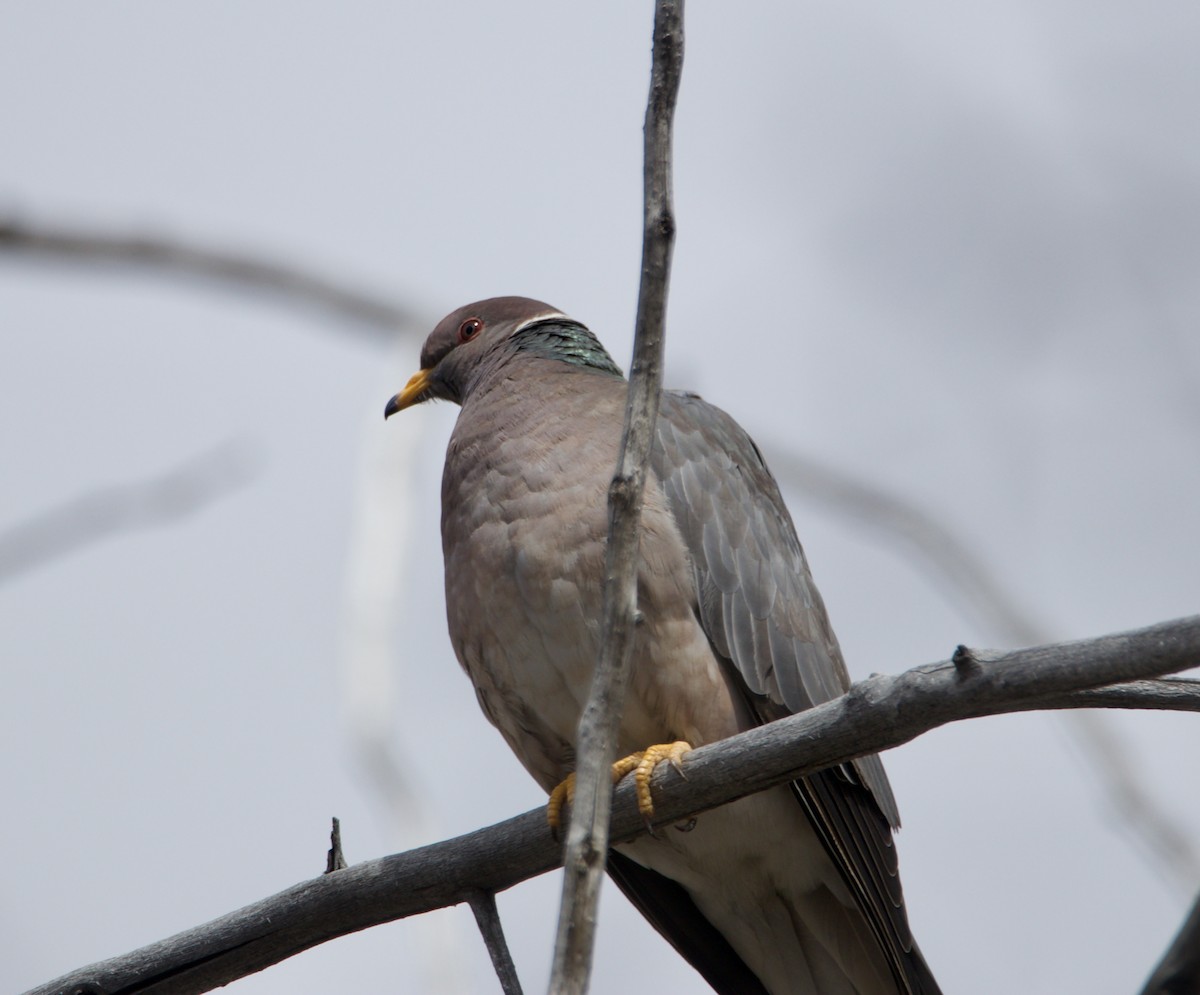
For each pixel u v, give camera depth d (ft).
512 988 27.12
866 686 23.59
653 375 22.04
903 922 31.65
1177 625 20.26
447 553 33.12
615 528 21.71
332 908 28.09
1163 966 20.29
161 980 28.45
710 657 31.42
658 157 21.84
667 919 34.78
